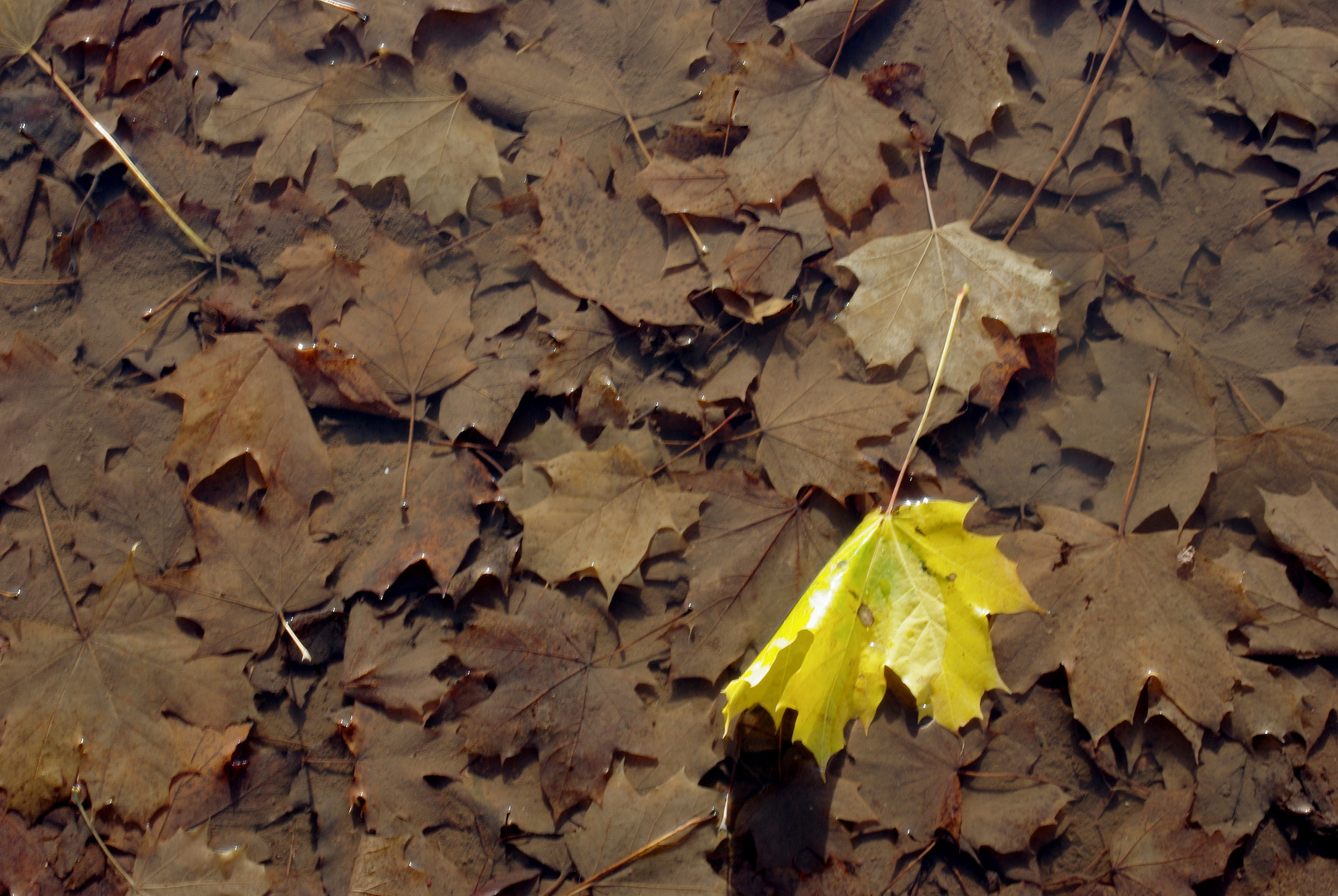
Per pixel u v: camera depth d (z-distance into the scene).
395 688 1.61
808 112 1.65
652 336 1.64
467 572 1.62
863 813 1.59
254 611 1.62
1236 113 1.66
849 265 1.63
